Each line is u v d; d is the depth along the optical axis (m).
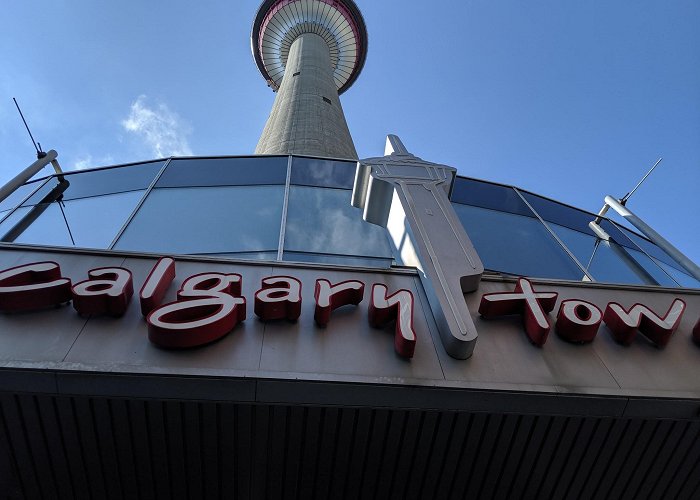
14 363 6.45
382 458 7.41
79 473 7.25
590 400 7.30
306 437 7.19
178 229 12.05
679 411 7.50
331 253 11.88
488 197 15.86
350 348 7.58
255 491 7.60
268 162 15.58
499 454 7.61
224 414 6.94
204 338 7.04
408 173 11.76
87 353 6.83
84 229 12.00
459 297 8.45
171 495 7.52
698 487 8.43
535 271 13.06
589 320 8.25
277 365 7.05
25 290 7.26
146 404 6.81
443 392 7.02
